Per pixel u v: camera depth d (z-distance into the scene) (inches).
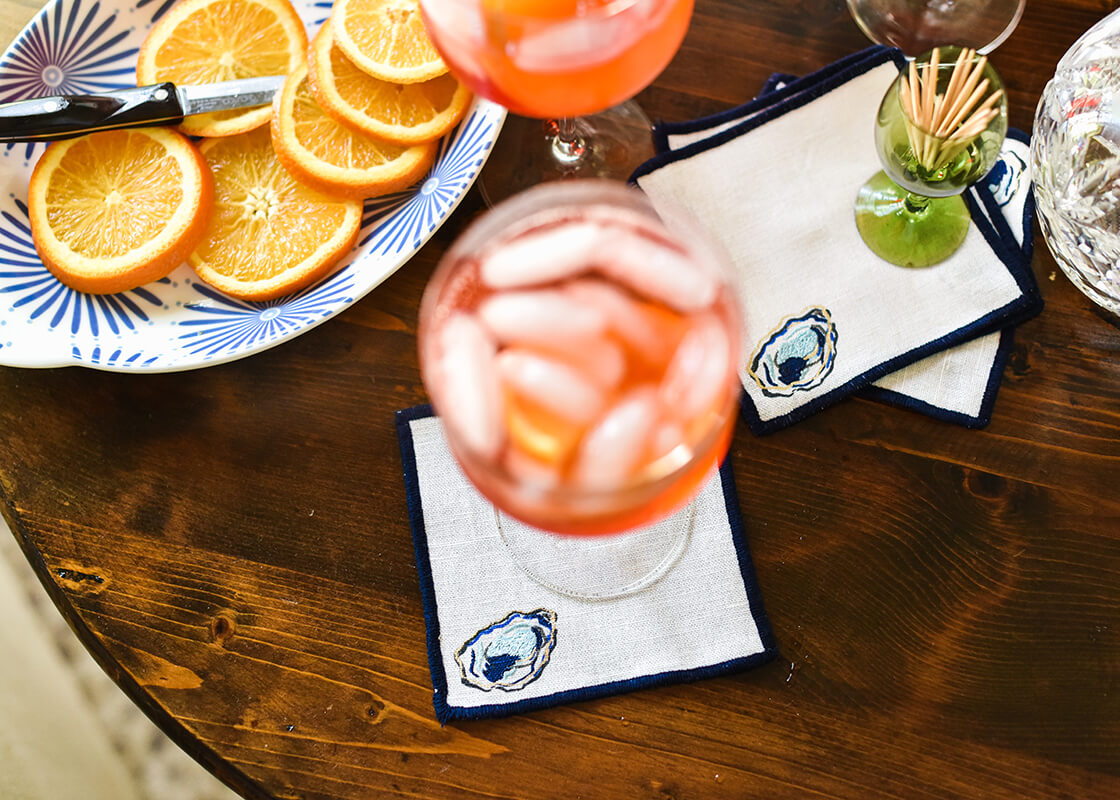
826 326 26.7
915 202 26.8
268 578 26.0
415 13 27.2
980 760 24.7
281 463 26.5
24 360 25.7
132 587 25.9
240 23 28.4
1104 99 26.3
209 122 27.7
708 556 25.7
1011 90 27.7
